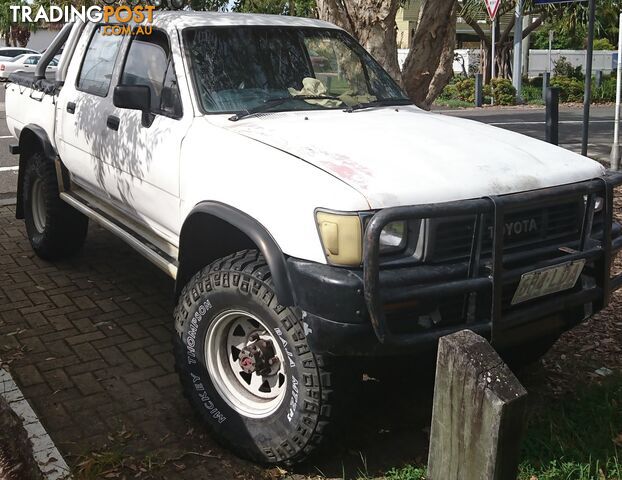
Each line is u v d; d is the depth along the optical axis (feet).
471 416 7.99
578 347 15.83
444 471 8.48
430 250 10.26
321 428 10.61
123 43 16.34
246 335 11.79
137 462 11.56
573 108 73.20
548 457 11.47
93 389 13.88
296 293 10.30
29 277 19.88
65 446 11.98
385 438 12.42
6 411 7.79
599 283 12.01
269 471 11.39
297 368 10.55
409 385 14.20
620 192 29.76
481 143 12.37
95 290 18.99
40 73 20.99
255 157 11.54
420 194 10.27
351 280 9.76
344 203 9.95
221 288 11.32
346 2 22.49
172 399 13.58
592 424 12.36
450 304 10.57
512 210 10.59
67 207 19.67
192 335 11.98
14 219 25.77
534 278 10.92
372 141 11.85
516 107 75.10
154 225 14.80
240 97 13.91
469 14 84.74
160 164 13.74
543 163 11.95
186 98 13.61
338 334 9.80
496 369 7.92
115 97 13.84
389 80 16.65
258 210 10.99
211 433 11.95
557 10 84.38
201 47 14.39
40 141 19.35
